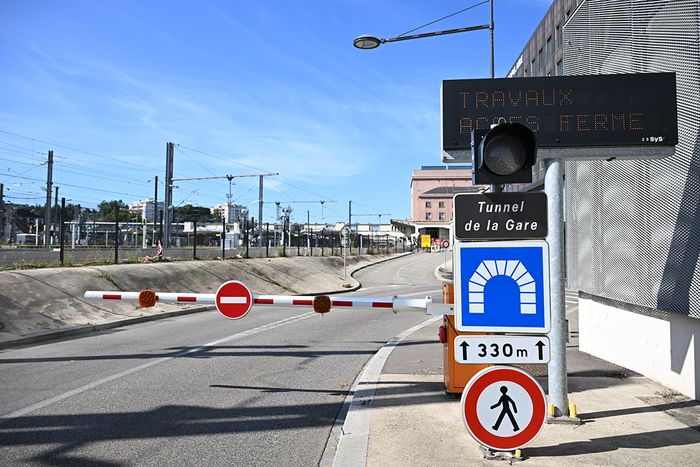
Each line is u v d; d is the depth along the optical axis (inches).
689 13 239.0
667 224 251.6
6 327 457.7
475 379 162.6
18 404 248.1
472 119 229.1
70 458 181.9
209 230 3361.2
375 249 2758.4
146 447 193.5
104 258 927.0
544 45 1306.6
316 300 272.4
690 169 233.8
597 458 169.0
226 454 187.8
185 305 690.8
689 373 239.9
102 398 259.9
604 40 326.0
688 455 171.5
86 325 504.4
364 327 557.6
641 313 285.3
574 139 222.5
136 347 412.5
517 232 167.6
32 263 735.7
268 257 1409.9
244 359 366.0
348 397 266.8
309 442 200.7
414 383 283.6
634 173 286.5
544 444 181.6
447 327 256.8
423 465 165.6
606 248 325.4
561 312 211.0
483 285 163.6
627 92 223.0
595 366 312.3
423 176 5142.7
